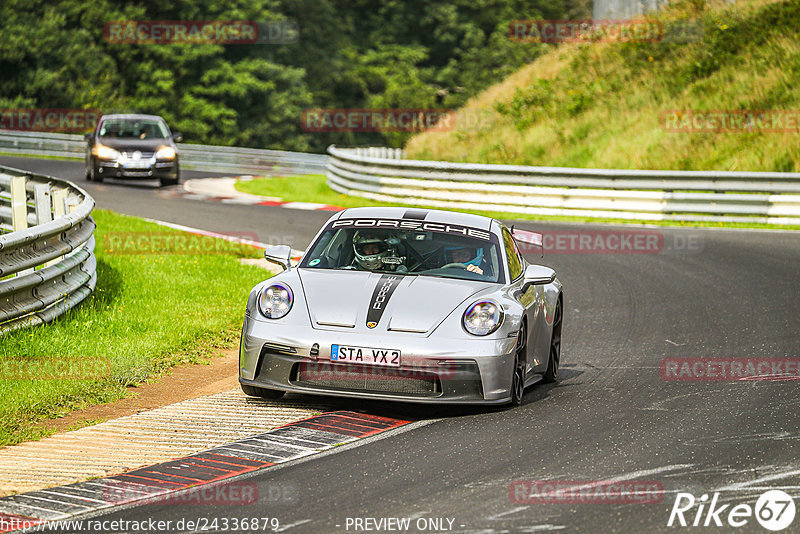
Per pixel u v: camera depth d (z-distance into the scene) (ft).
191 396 89.76
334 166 332.80
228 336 115.24
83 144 417.08
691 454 71.72
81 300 118.32
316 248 95.71
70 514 58.75
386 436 76.43
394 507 59.77
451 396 81.61
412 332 81.76
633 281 162.71
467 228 98.17
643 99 356.18
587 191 254.88
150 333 109.29
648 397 90.94
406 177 287.28
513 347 83.92
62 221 113.29
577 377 100.94
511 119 387.96
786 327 124.77
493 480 65.26
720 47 366.43
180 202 262.88
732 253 192.54
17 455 71.00
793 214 237.25
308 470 67.51
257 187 334.85
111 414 82.94
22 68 622.95
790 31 356.79
